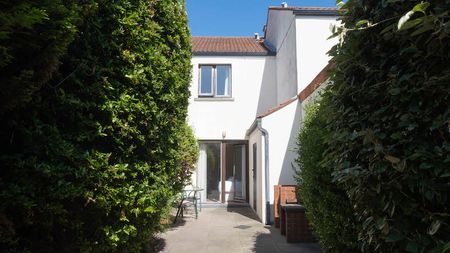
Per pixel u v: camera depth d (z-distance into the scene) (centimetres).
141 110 346
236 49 1330
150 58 363
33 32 193
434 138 182
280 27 1182
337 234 370
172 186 574
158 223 511
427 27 170
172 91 426
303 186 520
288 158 892
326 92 291
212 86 1276
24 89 186
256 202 1020
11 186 201
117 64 327
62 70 269
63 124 265
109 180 306
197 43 1430
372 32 228
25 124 222
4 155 210
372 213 212
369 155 220
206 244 640
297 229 661
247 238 694
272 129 902
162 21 423
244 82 1278
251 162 1136
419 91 186
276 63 1281
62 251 268
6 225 194
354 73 251
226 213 1032
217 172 1253
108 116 310
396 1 198
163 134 424
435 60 181
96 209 302
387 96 210
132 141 358
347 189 262
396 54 208
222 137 1247
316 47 941
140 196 362
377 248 216
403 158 192
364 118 233
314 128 468
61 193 239
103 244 313
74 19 210
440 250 163
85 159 272
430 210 182
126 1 328
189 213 1027
